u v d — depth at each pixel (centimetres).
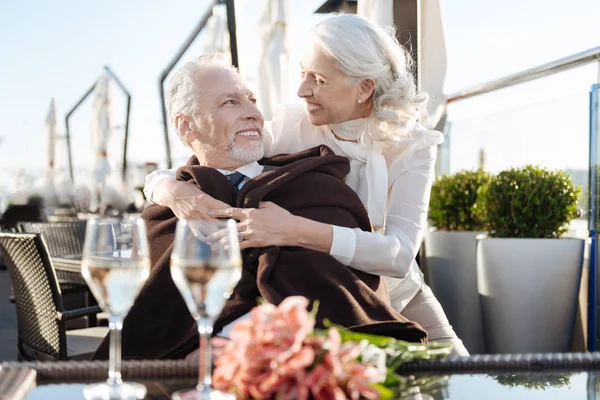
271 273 171
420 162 204
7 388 93
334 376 78
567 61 317
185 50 604
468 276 362
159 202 190
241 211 177
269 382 78
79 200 895
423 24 338
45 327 232
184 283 91
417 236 194
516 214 320
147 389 103
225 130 194
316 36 197
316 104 203
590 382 108
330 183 188
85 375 108
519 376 111
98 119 914
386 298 189
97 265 94
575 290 310
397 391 102
